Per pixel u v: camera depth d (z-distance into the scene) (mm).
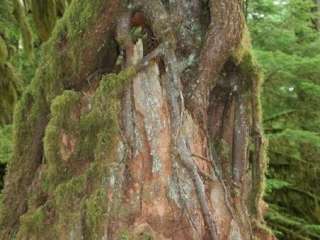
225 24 3084
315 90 7203
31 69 7887
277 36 7867
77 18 3141
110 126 2900
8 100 6238
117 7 3074
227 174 3193
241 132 3273
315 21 9148
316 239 7684
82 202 2850
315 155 7559
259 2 7902
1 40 6082
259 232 3246
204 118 3098
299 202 7930
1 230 3262
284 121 7613
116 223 2799
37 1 6035
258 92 3322
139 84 2961
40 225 2951
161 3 3104
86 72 3162
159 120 2928
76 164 2994
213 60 3115
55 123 3025
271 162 7656
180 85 3008
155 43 3121
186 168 2906
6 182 3330
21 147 3336
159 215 2838
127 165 2877
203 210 2893
